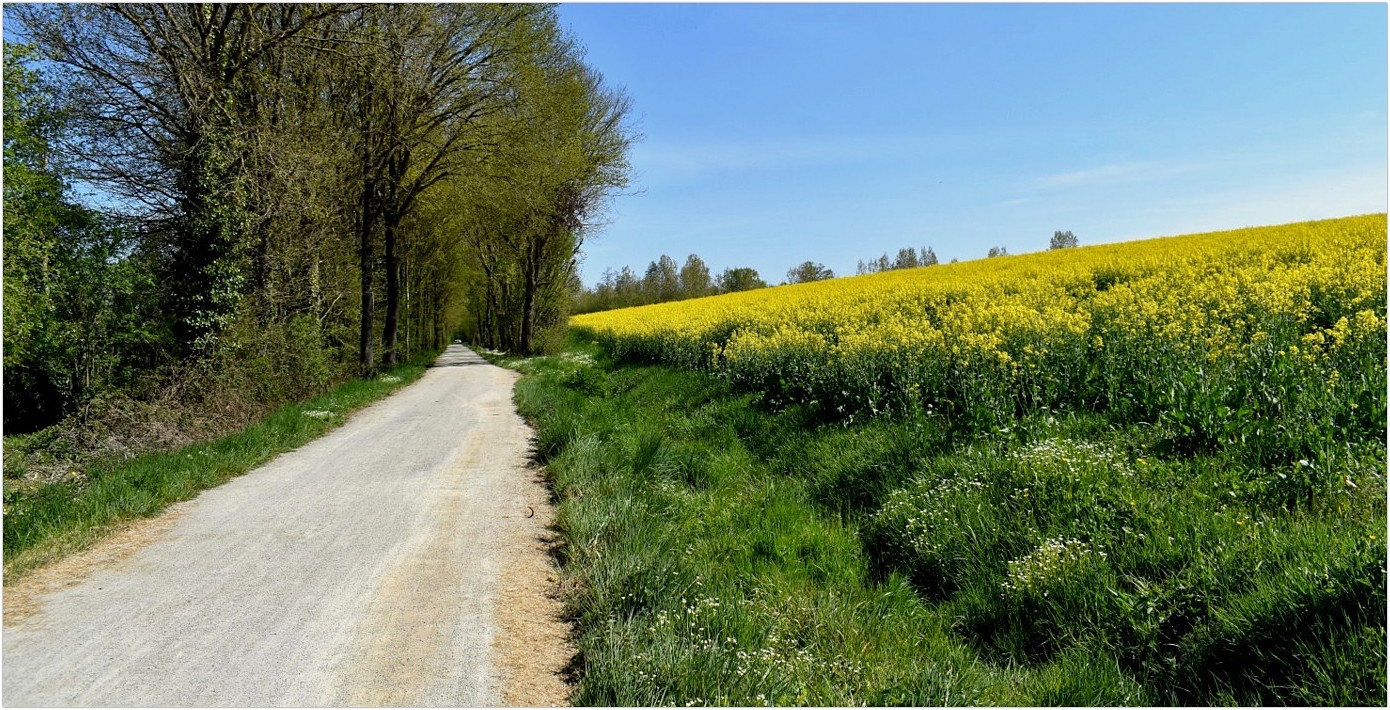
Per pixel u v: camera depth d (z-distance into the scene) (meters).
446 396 17.77
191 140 12.97
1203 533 4.57
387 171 22.81
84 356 11.51
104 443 9.36
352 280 23.05
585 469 7.82
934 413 8.23
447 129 22.88
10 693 3.53
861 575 5.46
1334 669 3.31
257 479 8.22
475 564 5.41
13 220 11.39
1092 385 7.85
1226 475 5.27
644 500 6.78
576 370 20.06
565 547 5.76
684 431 11.34
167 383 11.44
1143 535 4.69
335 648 4.04
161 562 5.43
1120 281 19.53
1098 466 5.66
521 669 3.85
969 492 5.90
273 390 13.69
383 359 26.36
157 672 3.75
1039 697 3.65
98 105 13.63
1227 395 6.24
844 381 9.97
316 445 10.54
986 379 8.16
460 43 21.12
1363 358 6.61
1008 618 4.54
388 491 7.63
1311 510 4.75
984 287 20.50
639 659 3.72
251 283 14.48
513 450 10.04
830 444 8.64
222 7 14.23
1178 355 7.66
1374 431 5.32
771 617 4.40
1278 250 18.36
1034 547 4.96
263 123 14.05
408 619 4.44
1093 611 4.28
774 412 11.06
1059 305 13.91
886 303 19.39
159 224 13.80
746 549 5.77
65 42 13.02
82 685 3.61
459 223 30.42
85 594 4.81
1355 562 3.67
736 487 8.05
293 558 5.52
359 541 5.94
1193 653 3.80
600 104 31.91
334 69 17.72
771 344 13.70
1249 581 4.03
